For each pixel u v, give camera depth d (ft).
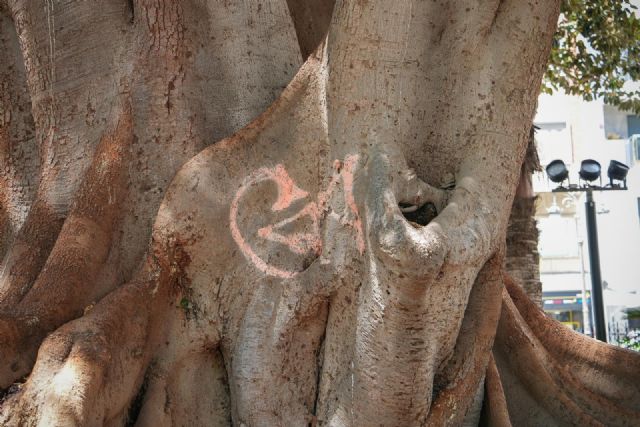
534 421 23.72
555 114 108.99
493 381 20.90
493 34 18.99
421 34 18.79
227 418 18.89
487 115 18.60
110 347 17.10
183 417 18.61
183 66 20.88
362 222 17.38
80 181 20.81
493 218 17.97
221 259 18.62
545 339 25.07
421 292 15.98
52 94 21.63
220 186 18.65
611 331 92.07
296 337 18.28
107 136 20.43
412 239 15.75
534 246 37.78
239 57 21.18
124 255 19.81
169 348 18.70
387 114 18.21
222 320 18.76
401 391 16.94
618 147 108.17
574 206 108.27
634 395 24.64
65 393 15.81
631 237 107.24
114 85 21.02
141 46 21.03
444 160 18.57
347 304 17.74
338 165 18.15
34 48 22.02
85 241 19.31
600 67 46.50
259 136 19.08
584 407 23.77
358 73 18.20
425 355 16.83
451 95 18.75
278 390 18.07
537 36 19.15
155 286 18.57
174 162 20.24
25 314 18.03
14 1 22.76
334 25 18.57
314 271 18.06
